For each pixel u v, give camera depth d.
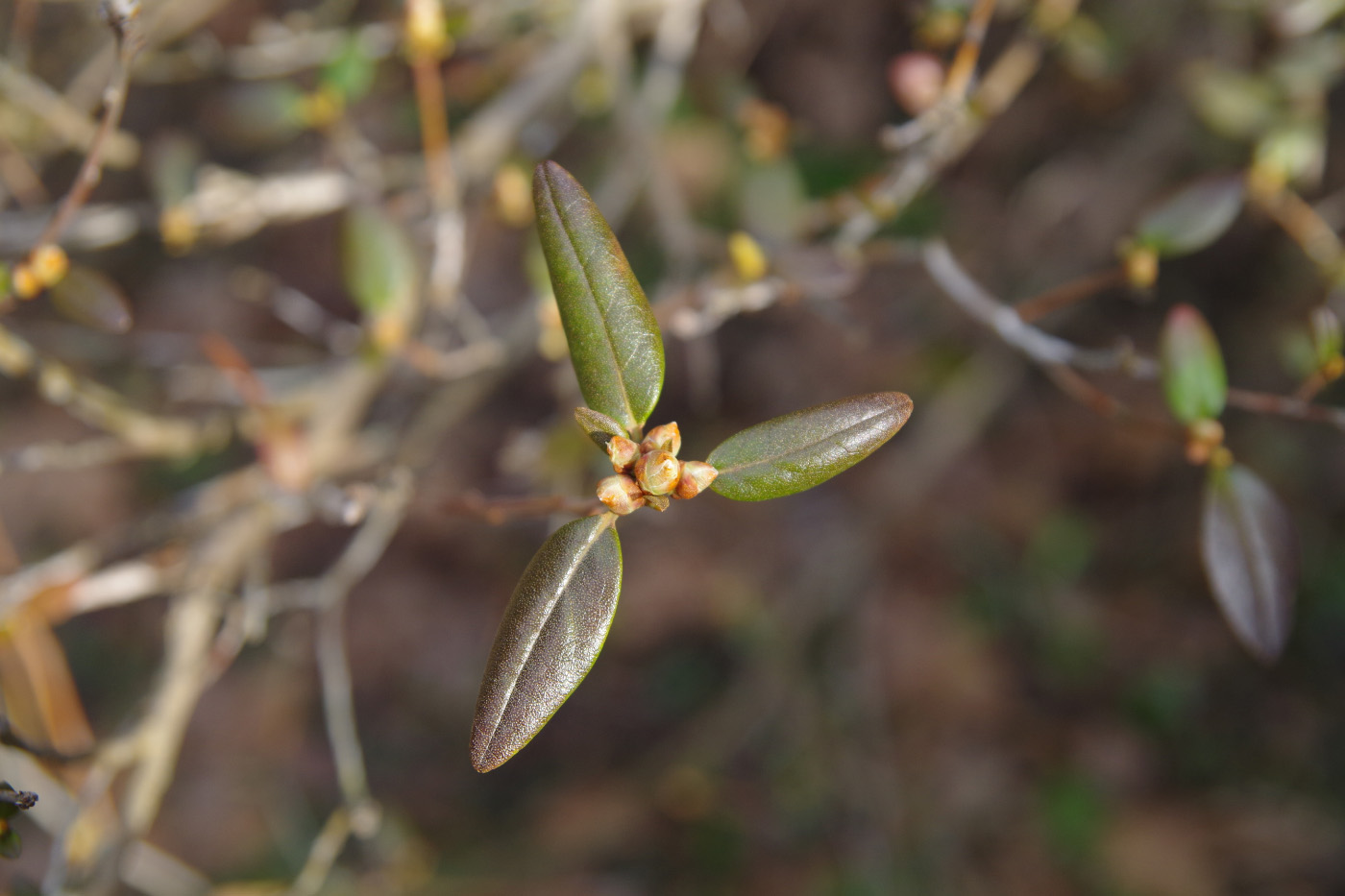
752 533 0.97
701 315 0.44
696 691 0.95
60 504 0.91
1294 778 0.84
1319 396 0.84
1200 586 0.91
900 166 0.47
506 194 0.53
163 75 0.70
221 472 0.89
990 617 0.93
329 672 0.51
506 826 0.92
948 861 0.86
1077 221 0.87
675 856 0.89
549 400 0.96
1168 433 0.40
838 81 0.88
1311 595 0.87
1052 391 0.96
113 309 0.39
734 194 0.68
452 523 0.98
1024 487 0.96
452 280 0.47
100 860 0.44
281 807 0.89
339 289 0.96
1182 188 0.42
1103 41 0.59
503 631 0.33
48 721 0.51
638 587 0.96
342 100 0.52
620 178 0.65
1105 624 0.92
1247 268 0.87
